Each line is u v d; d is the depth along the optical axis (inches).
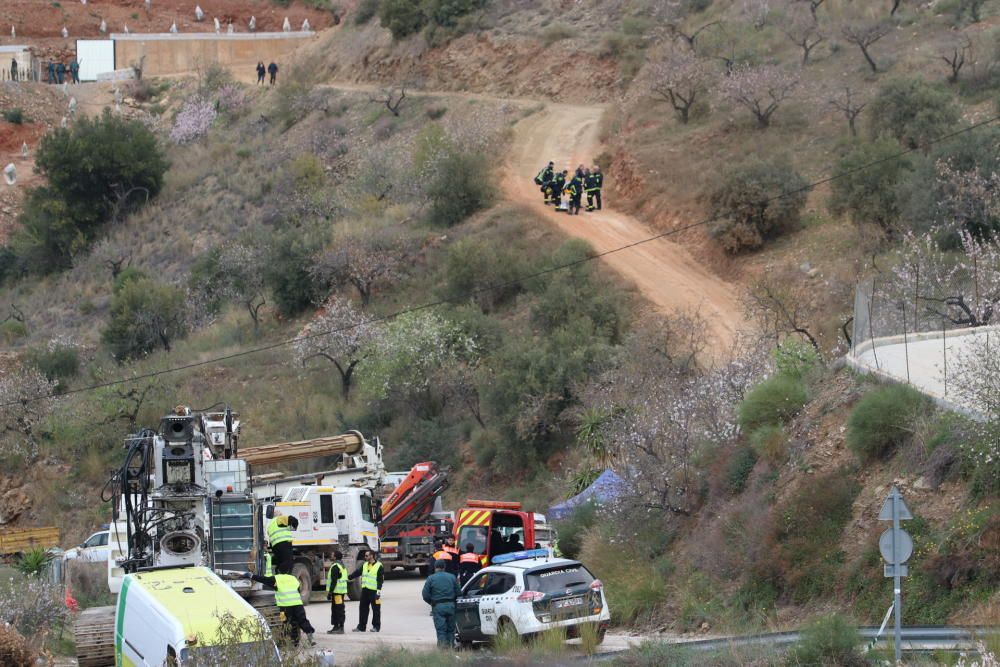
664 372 5157.5
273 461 4781.0
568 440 5753.0
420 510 4741.6
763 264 6648.6
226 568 2765.7
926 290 3720.5
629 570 3105.3
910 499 2507.4
